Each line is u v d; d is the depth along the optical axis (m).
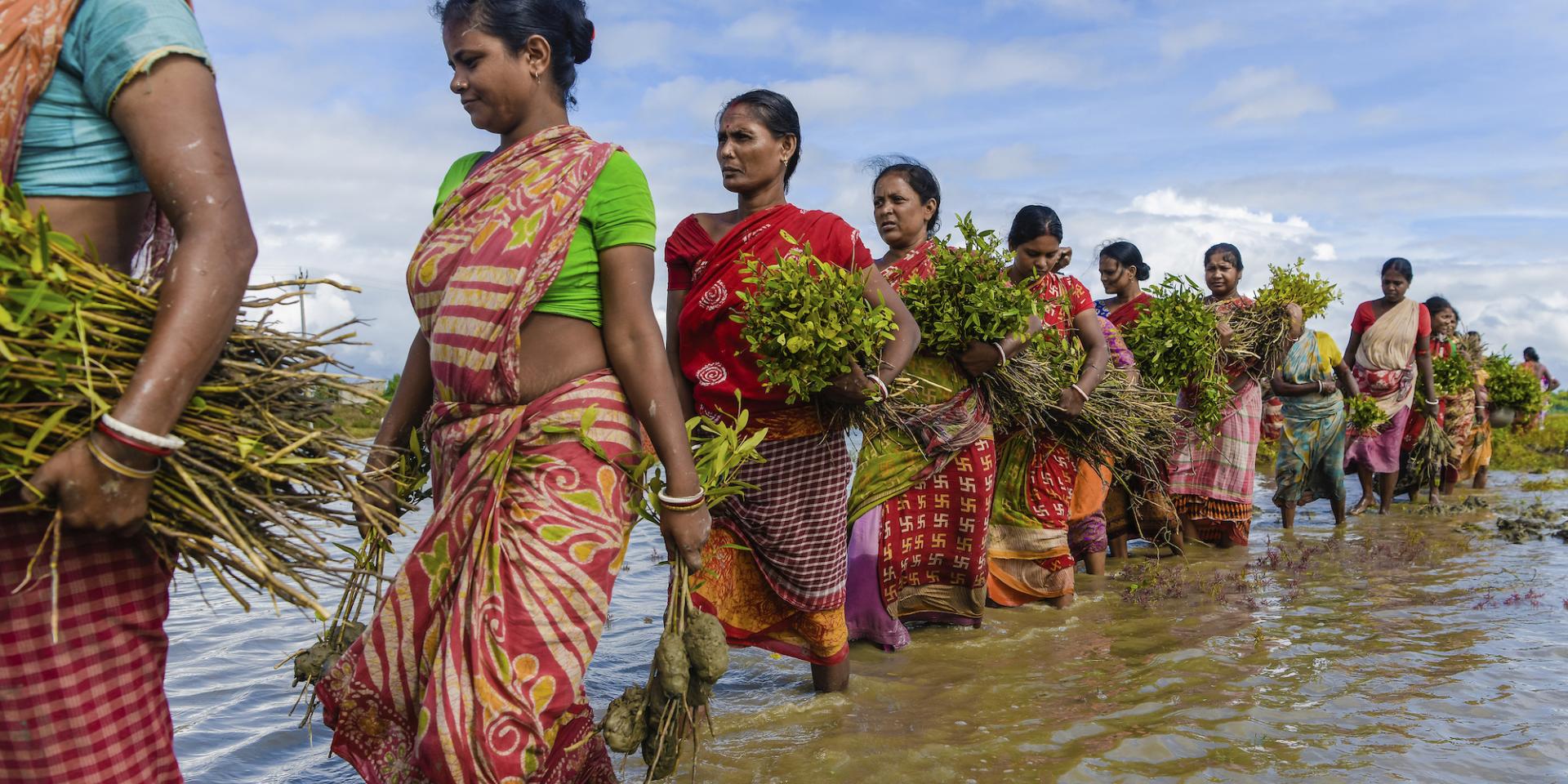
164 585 2.09
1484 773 3.23
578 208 2.46
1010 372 5.09
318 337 2.14
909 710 3.84
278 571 2.02
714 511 3.94
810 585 3.89
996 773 3.24
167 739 2.12
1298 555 7.01
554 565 2.39
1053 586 5.52
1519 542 7.60
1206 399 6.88
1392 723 3.68
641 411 2.57
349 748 2.52
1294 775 3.23
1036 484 5.50
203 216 1.86
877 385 3.86
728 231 4.02
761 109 3.94
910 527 4.77
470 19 2.55
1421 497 10.89
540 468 2.44
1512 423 14.70
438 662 2.35
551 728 2.43
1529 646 4.66
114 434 1.76
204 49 1.94
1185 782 3.17
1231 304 7.55
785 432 3.87
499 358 2.44
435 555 2.44
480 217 2.48
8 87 1.81
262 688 4.06
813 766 3.28
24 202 1.77
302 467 2.10
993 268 4.75
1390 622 5.12
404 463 2.79
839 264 3.95
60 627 1.91
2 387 1.76
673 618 2.75
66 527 1.87
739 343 3.93
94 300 1.82
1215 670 4.31
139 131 1.86
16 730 1.92
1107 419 5.71
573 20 2.65
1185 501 7.42
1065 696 4.00
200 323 1.83
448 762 2.27
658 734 2.74
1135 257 7.45
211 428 1.97
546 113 2.64
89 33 1.84
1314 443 8.43
